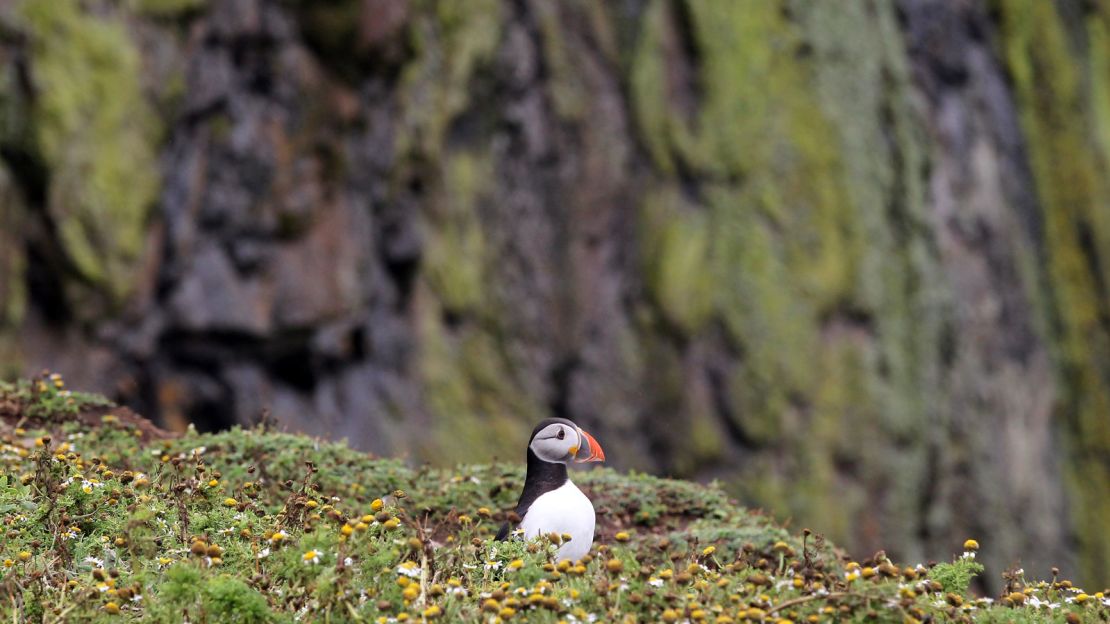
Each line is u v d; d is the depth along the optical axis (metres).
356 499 15.95
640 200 53.69
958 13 63.34
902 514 53.56
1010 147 64.00
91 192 37.94
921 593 9.45
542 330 50.59
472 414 47.50
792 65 55.38
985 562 56.94
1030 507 59.97
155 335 40.06
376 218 46.38
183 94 40.44
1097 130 67.56
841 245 54.31
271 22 42.47
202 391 41.25
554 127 51.72
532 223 51.03
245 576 9.82
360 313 45.06
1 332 36.16
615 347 52.16
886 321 54.84
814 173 54.56
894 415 54.03
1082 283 65.38
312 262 43.53
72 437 16.36
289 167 42.97
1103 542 63.09
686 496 17.94
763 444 51.84
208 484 11.73
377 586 9.38
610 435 51.19
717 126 53.91
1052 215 65.19
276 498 14.98
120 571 10.09
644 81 53.47
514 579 9.96
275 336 42.41
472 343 48.50
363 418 44.69
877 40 58.44
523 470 18.03
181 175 40.41
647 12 54.09
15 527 10.84
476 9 49.31
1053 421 62.72
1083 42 69.69
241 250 41.75
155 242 39.75
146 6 39.81
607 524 16.98
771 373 52.31
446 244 48.09
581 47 52.97
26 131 36.84
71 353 37.94
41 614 9.28
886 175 56.84
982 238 60.81
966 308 58.78
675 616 8.78
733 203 53.59
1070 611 10.37
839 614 9.12
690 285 52.44
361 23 44.62
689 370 52.34
